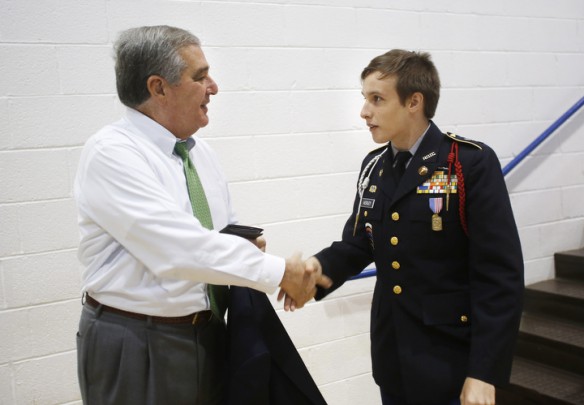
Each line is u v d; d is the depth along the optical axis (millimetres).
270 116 2439
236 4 2346
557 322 2887
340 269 1613
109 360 1321
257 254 1332
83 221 1349
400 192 1402
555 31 3193
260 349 1330
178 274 1248
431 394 1346
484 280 1304
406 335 1398
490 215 1286
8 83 1983
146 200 1243
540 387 2471
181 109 1374
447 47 2859
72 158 2086
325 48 2547
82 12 2076
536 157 3172
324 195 2578
